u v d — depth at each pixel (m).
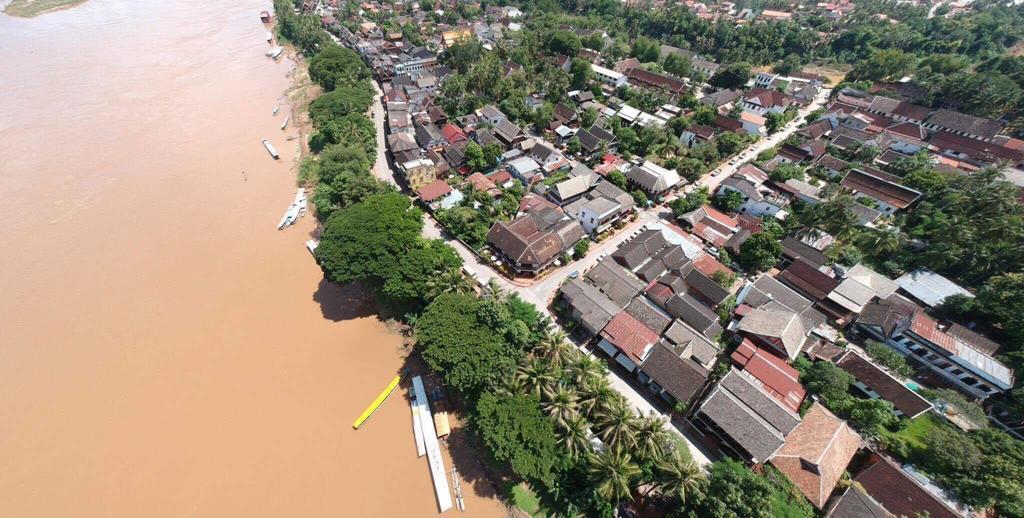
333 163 96.31
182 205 97.44
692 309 65.12
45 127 124.69
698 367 56.09
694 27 170.25
